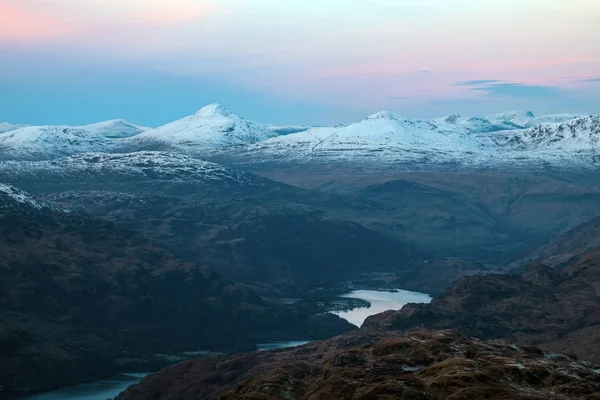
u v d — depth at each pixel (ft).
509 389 643.45
